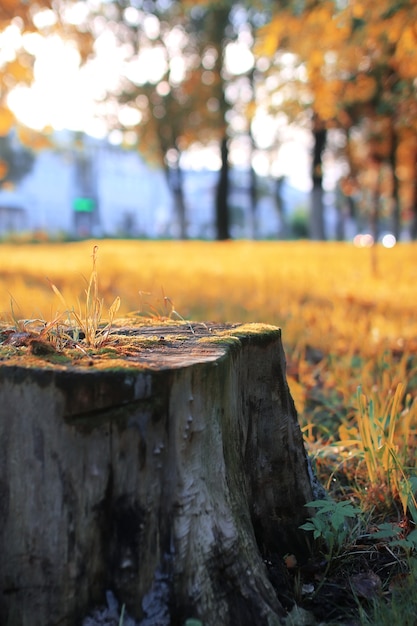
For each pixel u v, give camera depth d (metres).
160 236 56.44
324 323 6.86
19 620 2.08
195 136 31.91
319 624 2.26
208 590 2.14
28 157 57.84
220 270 12.51
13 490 2.06
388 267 13.01
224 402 2.29
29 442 2.04
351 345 5.98
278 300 8.20
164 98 30.62
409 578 2.42
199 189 83.50
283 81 8.85
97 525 2.05
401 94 8.96
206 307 7.72
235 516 2.30
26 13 7.67
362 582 2.54
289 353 6.09
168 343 2.53
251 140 37.38
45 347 2.28
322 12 6.84
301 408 4.38
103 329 2.75
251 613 2.18
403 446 3.50
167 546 2.10
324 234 28.84
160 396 2.06
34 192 60.16
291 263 14.30
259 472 2.66
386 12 6.67
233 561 2.21
